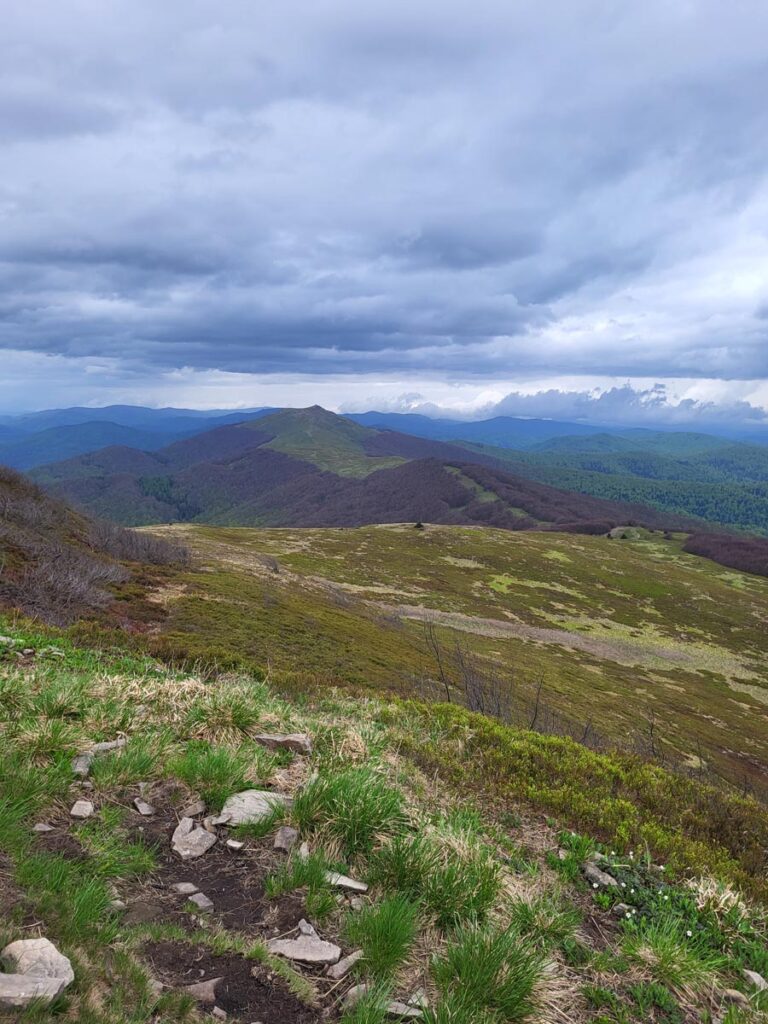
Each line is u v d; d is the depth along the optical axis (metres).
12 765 5.51
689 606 125.88
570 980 4.36
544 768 9.69
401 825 5.76
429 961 4.19
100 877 4.49
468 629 87.06
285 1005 3.62
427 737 10.41
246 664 16.97
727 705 75.88
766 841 9.03
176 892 4.62
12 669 9.13
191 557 67.81
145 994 3.40
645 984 4.48
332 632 48.53
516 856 6.34
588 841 6.96
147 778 6.16
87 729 6.98
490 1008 3.79
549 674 68.75
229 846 5.28
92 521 65.81
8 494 57.47
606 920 5.49
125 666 11.81
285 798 6.14
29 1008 2.87
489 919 4.68
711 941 5.45
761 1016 4.33
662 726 58.50
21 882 4.04
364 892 4.91
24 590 34.50
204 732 7.69
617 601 123.44
